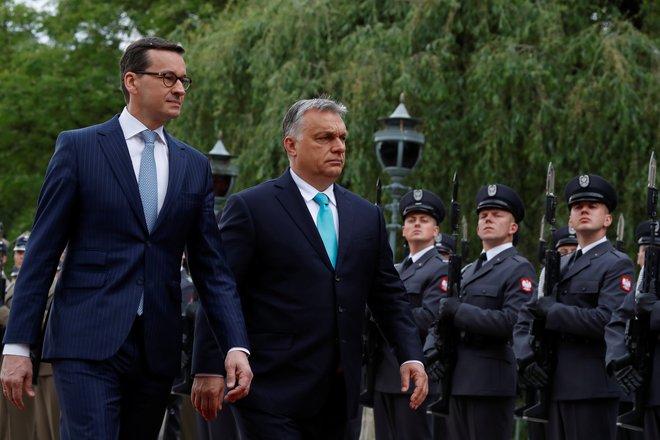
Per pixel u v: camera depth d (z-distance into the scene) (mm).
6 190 28672
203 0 26781
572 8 18344
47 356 5699
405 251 11445
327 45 18922
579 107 16844
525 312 9016
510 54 16875
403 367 6320
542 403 8633
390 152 13500
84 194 5746
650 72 17312
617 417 8555
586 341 8562
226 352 5832
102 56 28531
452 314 9180
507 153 17516
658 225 8750
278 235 6184
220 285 5961
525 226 17672
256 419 6062
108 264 5730
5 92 27953
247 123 19703
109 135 5875
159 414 5898
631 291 8453
